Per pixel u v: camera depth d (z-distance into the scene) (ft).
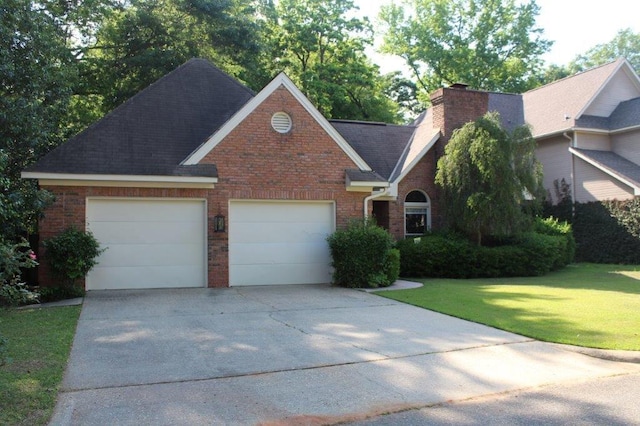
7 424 13.79
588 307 32.86
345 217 45.39
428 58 122.01
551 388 18.17
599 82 75.51
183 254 41.24
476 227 53.78
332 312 31.22
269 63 102.83
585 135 73.10
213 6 73.05
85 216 38.83
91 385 17.52
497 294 38.81
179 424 14.51
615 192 67.26
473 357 21.76
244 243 42.93
